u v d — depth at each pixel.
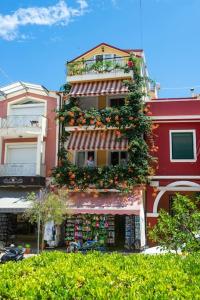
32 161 31.03
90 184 27.98
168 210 28.05
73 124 29.58
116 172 27.64
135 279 6.20
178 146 28.36
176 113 28.44
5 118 31.11
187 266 7.17
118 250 25.70
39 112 31.66
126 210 25.47
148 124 28.14
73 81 30.56
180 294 5.30
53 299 5.29
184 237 9.45
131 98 28.47
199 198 11.88
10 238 29.77
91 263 7.52
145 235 27.19
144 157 27.73
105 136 28.89
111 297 5.20
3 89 31.92
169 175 28.03
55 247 27.53
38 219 24.81
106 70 30.08
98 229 26.95
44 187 29.58
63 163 29.09
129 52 31.64
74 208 26.25
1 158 31.34
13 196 29.17
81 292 5.45
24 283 5.98
